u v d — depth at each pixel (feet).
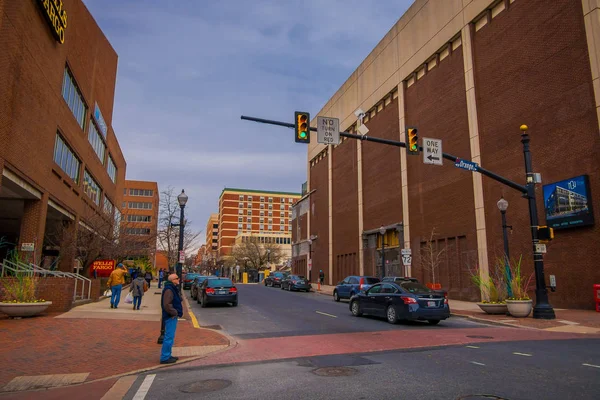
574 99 61.52
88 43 106.11
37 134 69.77
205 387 22.24
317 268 165.37
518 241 70.23
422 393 20.15
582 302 58.95
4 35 55.57
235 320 52.95
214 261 355.15
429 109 96.73
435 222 92.17
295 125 46.96
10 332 37.88
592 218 57.57
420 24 100.42
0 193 69.72
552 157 64.64
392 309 49.55
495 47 77.71
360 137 49.49
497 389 20.57
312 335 40.55
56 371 25.59
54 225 103.14
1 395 21.02
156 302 74.69
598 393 19.69
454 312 60.34
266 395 20.51
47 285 52.65
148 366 27.04
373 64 124.06
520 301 52.90
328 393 20.53
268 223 471.62
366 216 125.29
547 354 29.53
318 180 169.99
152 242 130.62
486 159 78.43
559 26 64.49
